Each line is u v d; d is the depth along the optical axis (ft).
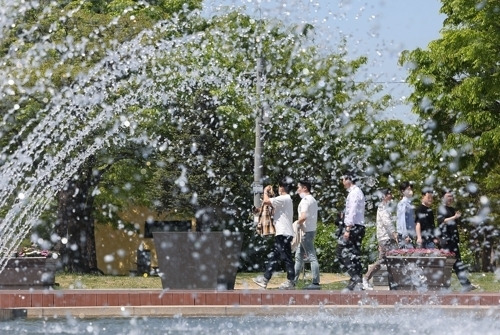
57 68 93.09
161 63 102.12
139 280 72.49
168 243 51.90
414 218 59.41
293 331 35.50
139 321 40.63
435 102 116.78
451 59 115.24
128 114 99.19
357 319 40.78
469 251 105.09
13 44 95.25
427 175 115.65
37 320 41.50
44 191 62.34
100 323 39.55
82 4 104.73
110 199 122.83
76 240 109.70
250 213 118.62
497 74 112.57
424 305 44.78
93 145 86.53
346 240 54.44
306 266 95.55
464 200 111.45
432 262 52.54
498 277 69.77
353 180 55.06
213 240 51.78
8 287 58.23
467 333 35.22
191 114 115.65
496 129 111.65
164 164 116.88
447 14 118.73
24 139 96.89
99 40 98.17
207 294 46.34
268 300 46.44
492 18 112.68
